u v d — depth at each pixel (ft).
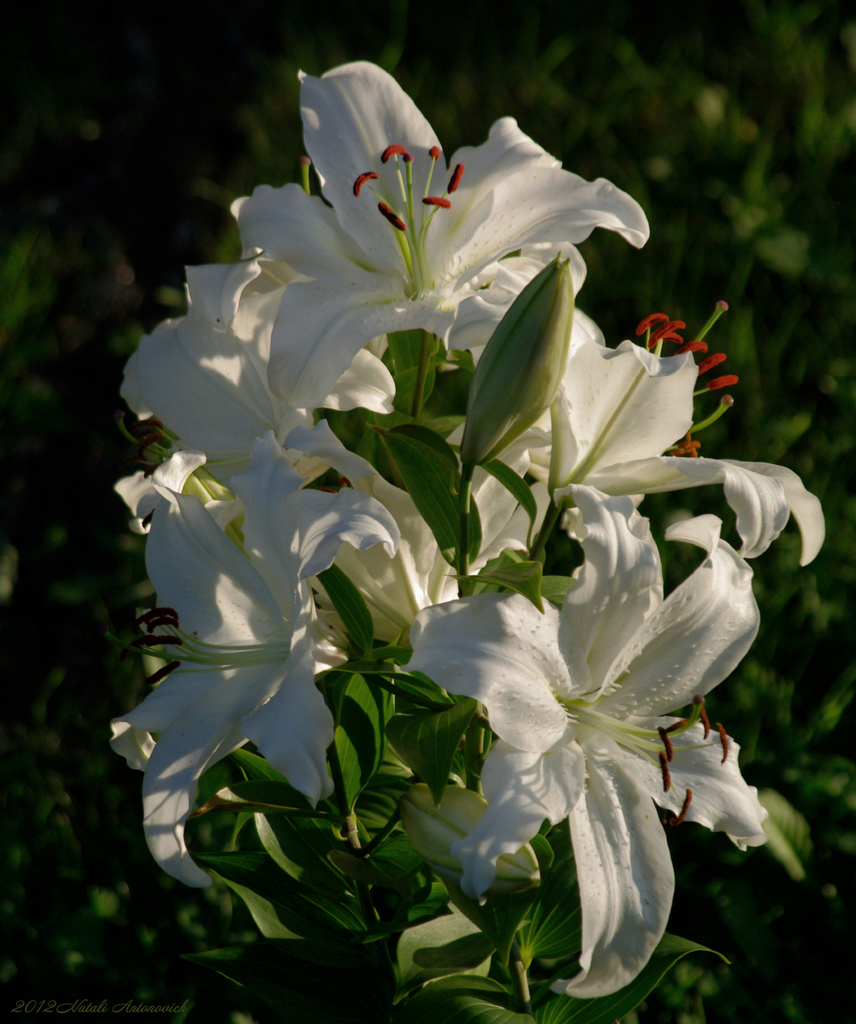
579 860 2.93
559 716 2.99
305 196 3.27
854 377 6.23
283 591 3.05
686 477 3.10
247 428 3.36
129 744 3.21
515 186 3.23
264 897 3.35
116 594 6.00
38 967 4.27
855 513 5.62
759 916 4.31
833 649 5.17
